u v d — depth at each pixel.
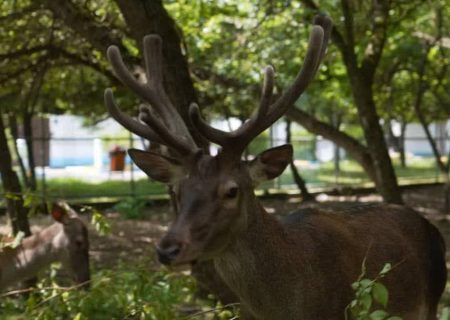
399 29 10.85
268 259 3.81
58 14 6.91
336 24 9.34
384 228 4.75
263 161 3.86
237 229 3.62
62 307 5.01
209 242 3.45
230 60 9.93
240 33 10.26
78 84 13.79
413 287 4.77
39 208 6.20
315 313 4.00
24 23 9.47
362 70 9.09
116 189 19.27
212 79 9.66
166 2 10.41
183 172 3.68
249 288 3.80
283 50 9.86
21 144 19.17
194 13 10.39
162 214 15.86
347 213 4.73
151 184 20.34
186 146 3.67
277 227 3.93
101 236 12.65
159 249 3.32
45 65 9.65
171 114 4.22
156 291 5.14
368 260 4.42
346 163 24.03
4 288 7.70
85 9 7.46
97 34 6.80
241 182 3.61
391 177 9.14
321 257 4.10
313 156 22.39
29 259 7.64
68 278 8.65
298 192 19.34
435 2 10.41
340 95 12.31
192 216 3.43
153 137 3.98
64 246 7.66
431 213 15.61
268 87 3.80
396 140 28.14
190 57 9.94
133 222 14.57
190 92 6.33
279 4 9.52
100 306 5.01
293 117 9.38
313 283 3.99
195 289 5.45
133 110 11.72
